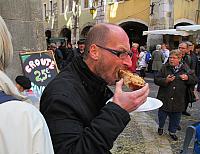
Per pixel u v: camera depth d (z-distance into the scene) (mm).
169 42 18266
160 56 12234
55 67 4457
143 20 19641
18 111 954
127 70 1557
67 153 1243
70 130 1287
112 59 1485
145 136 5496
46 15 31938
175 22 18891
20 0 4531
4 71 1103
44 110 1373
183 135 5707
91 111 1472
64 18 28219
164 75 5336
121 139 5246
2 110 944
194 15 19422
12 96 1020
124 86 1556
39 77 4301
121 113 1292
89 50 1507
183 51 7078
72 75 1495
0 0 4340
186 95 5457
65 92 1380
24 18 4590
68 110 1338
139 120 6605
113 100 1334
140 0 19656
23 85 3732
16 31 4492
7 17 4402
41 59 4371
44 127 1000
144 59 14375
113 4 21328
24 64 4234
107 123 1268
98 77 1515
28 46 4641
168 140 5371
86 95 1465
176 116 5336
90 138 1253
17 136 928
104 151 1265
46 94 1413
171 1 18125
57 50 11211
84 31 24797
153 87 11688
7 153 914
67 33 28922
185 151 2668
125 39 1509
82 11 24672
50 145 1018
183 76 5227
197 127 2656
